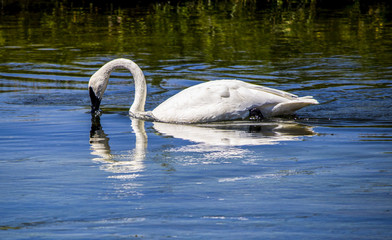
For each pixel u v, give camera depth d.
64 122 14.45
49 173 9.95
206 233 7.19
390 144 11.56
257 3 41.66
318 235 7.06
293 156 10.77
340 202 8.21
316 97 16.80
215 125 13.78
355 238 6.96
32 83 19.70
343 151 11.07
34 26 32.53
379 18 34.44
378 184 8.98
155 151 11.39
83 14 37.00
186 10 38.50
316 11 37.75
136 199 8.52
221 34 29.61
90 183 9.34
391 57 23.20
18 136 12.90
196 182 9.28
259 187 8.96
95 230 7.35
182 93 14.76
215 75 20.47
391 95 16.88
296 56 23.84
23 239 7.10
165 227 7.41
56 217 7.83
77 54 24.89
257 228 7.32
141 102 15.38
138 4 41.62
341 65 21.80
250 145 11.70
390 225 7.34
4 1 43.38
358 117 14.27
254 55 24.25
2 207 8.24
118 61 15.61
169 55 24.47
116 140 12.48
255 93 14.24
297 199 8.38
